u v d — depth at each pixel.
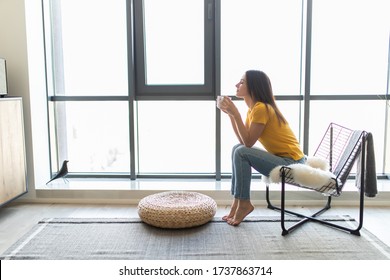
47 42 3.55
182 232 2.60
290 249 2.33
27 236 2.54
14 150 3.04
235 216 2.72
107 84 3.64
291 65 3.55
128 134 3.65
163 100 3.61
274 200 3.26
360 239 2.47
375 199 3.20
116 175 3.72
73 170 3.80
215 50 3.46
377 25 3.48
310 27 3.33
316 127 3.56
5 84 3.01
